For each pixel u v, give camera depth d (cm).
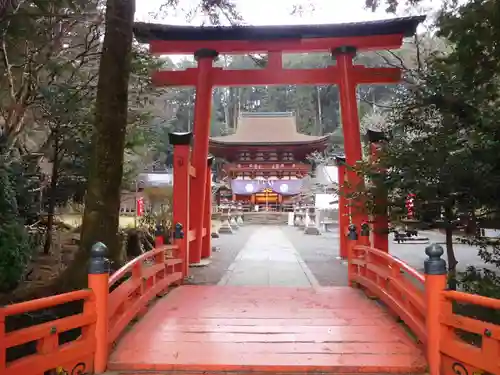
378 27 978
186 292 707
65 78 1074
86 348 382
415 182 586
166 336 474
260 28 980
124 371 394
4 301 573
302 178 3809
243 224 2902
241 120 4156
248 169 3872
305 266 990
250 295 684
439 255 392
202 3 706
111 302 438
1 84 968
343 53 1014
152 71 1012
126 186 1443
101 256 405
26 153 1061
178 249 803
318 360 405
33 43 879
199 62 1023
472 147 513
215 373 391
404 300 507
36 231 1047
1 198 459
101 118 688
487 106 541
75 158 1102
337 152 4134
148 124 1217
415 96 602
